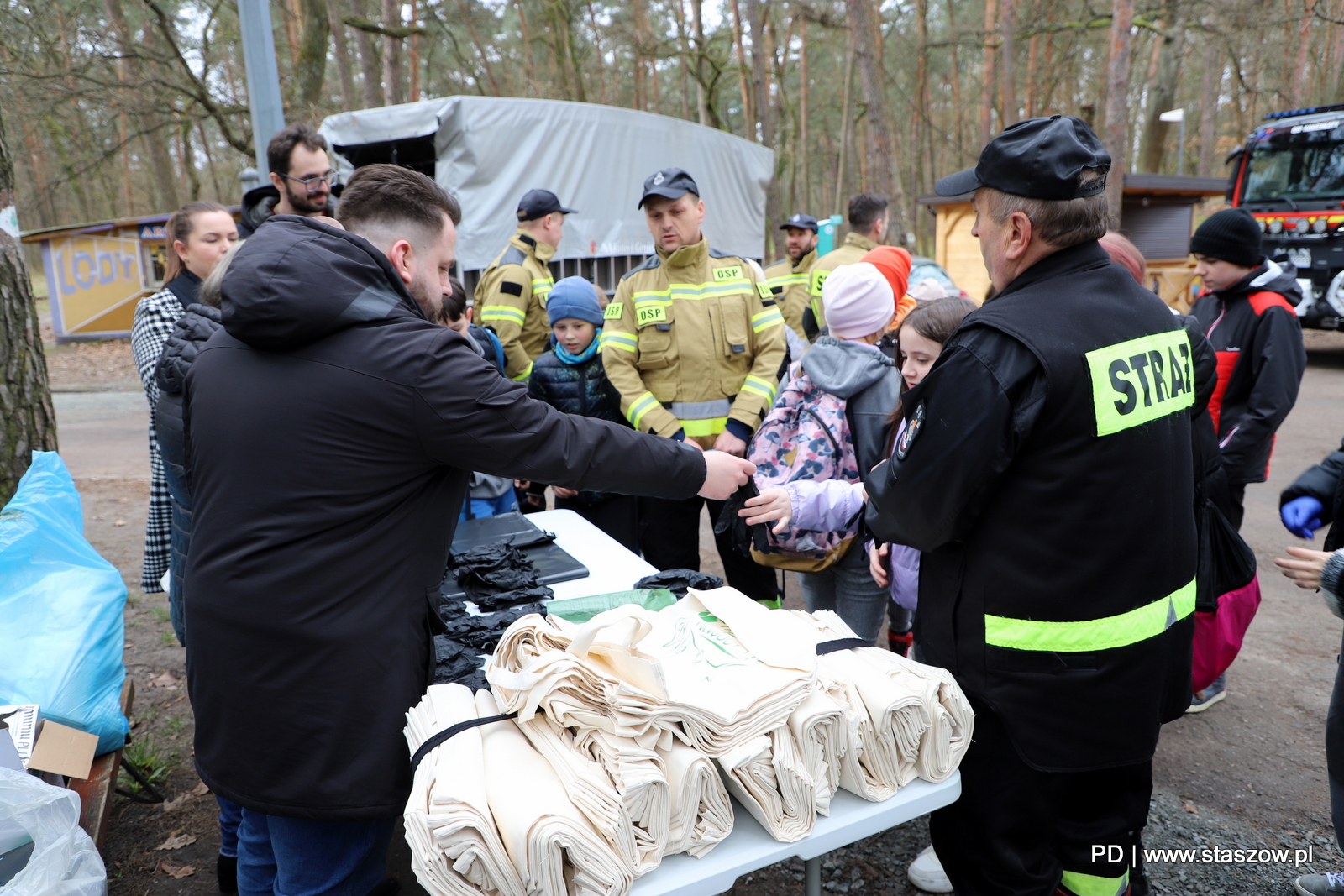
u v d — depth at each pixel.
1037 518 1.40
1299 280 9.72
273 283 1.25
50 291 13.58
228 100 13.87
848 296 2.40
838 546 2.40
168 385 2.03
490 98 7.15
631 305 3.21
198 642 1.36
